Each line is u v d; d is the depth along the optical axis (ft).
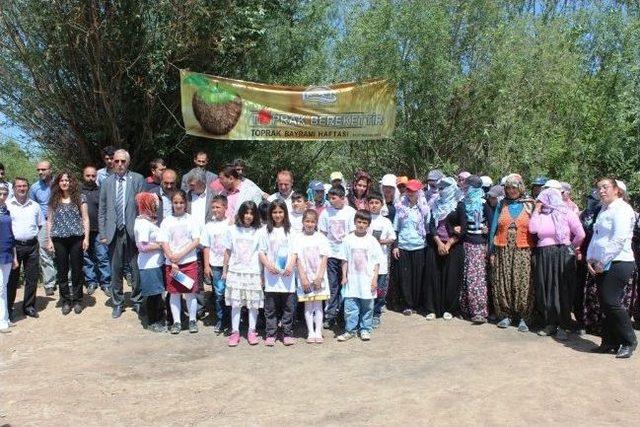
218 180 26.22
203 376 19.16
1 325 24.49
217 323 24.09
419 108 36.09
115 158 25.58
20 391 18.26
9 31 30.94
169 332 24.22
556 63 37.78
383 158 38.19
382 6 35.24
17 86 32.89
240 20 33.06
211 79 32.19
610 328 20.90
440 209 25.68
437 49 34.81
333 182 26.53
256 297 22.45
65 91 33.45
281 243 22.33
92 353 21.77
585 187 38.81
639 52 39.37
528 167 37.35
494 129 37.19
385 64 34.96
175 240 23.72
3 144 37.37
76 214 26.30
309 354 21.31
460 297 25.66
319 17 38.99
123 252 25.79
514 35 36.70
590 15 42.27
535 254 23.61
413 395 17.13
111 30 31.01
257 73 37.06
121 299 26.12
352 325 23.03
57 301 28.25
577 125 39.73
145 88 32.58
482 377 18.47
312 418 15.83
